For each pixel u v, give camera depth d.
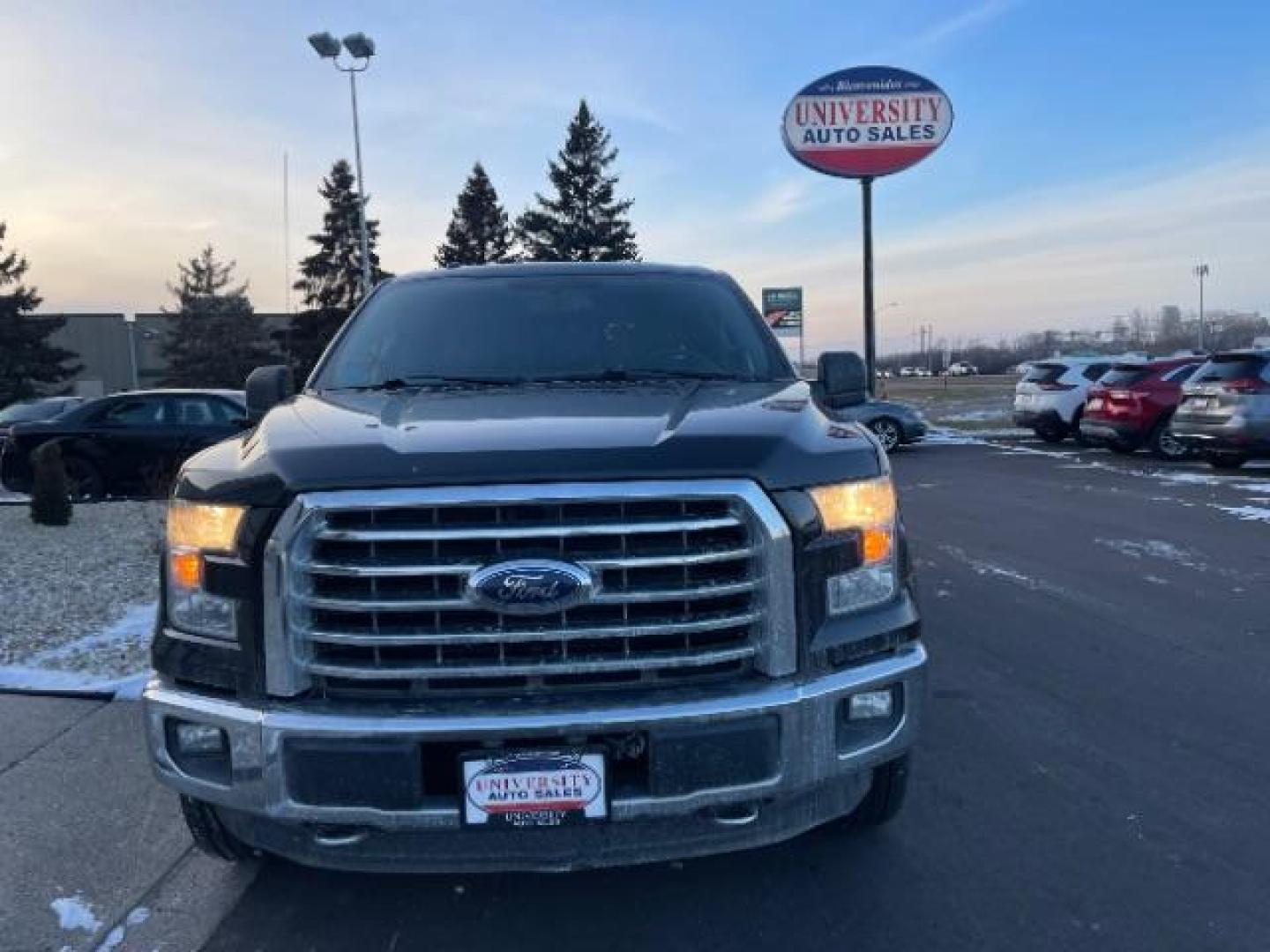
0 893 3.07
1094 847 3.29
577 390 3.32
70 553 8.69
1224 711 4.55
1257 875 3.09
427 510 2.38
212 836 2.97
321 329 54.44
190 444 12.70
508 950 2.74
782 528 2.49
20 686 4.98
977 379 86.50
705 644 2.49
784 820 2.73
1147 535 9.10
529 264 4.45
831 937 2.79
